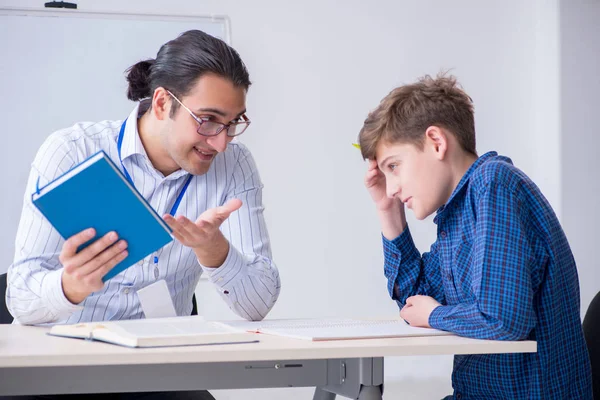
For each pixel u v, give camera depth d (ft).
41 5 9.27
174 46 5.05
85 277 4.01
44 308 4.52
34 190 5.02
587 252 10.39
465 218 4.39
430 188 4.54
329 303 10.07
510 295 3.79
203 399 4.84
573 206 10.37
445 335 3.90
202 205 5.53
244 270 5.00
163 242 4.02
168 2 9.60
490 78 10.57
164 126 5.08
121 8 9.46
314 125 10.05
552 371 4.14
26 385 3.38
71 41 9.27
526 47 10.70
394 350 3.43
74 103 9.27
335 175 10.11
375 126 4.70
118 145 5.37
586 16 10.41
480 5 10.55
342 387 3.78
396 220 5.18
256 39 9.87
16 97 9.11
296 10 10.01
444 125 4.56
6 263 9.07
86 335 3.77
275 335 3.92
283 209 9.95
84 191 3.71
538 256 4.11
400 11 10.30
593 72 10.45
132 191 3.77
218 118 4.96
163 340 3.42
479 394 4.34
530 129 10.71
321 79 10.07
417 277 5.10
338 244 10.11
